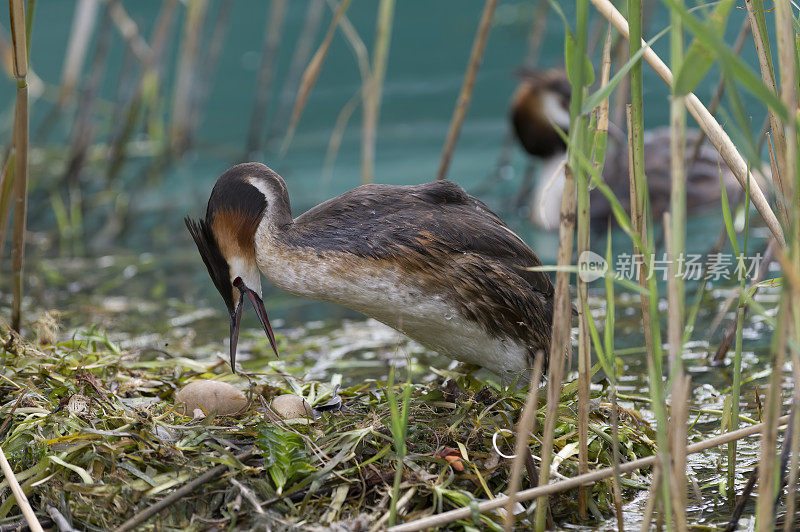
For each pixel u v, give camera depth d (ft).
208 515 21.91
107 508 21.91
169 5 57.21
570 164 18.61
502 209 53.62
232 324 27.99
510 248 27.50
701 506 23.20
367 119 40.78
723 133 19.86
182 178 59.98
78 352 30.04
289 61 74.28
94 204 56.59
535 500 22.27
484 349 27.32
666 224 18.02
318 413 26.53
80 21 58.18
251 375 28.73
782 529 21.67
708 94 58.90
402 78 71.31
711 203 51.39
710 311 38.73
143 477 22.45
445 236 26.16
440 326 26.58
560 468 23.31
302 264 25.77
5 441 23.79
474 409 25.20
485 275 26.40
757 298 39.47
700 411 27.73
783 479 21.21
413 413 25.00
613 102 52.19
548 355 28.53
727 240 46.32
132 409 25.27
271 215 26.53
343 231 25.95
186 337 37.86
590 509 22.72
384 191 27.40
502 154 57.77
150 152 64.08
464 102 38.19
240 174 27.27
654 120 61.93
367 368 34.45
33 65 72.13
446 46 75.46
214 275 28.04
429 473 22.72
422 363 34.81
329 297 26.25
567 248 19.02
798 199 17.47
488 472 22.54
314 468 22.62
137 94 58.65
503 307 26.76
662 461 17.90
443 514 19.62
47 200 57.06
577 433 23.94
